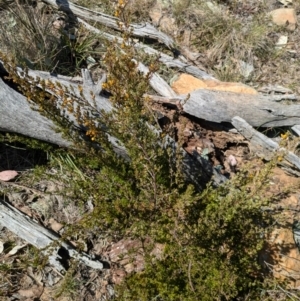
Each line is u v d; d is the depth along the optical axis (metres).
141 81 0.96
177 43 1.69
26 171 1.23
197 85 1.47
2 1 1.57
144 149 0.94
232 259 1.04
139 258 1.09
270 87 1.60
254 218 1.11
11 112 1.11
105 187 1.11
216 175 1.20
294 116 1.35
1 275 1.05
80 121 1.02
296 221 1.21
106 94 1.23
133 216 0.98
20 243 1.11
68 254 1.09
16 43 1.39
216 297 0.98
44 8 1.65
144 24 1.66
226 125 1.36
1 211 1.11
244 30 1.77
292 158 1.28
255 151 1.34
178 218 0.95
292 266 1.12
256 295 1.05
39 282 1.06
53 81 1.24
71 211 1.17
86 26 1.63
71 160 1.21
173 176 1.12
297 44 1.79
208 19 1.76
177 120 1.31
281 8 1.92
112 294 1.06
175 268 1.02
